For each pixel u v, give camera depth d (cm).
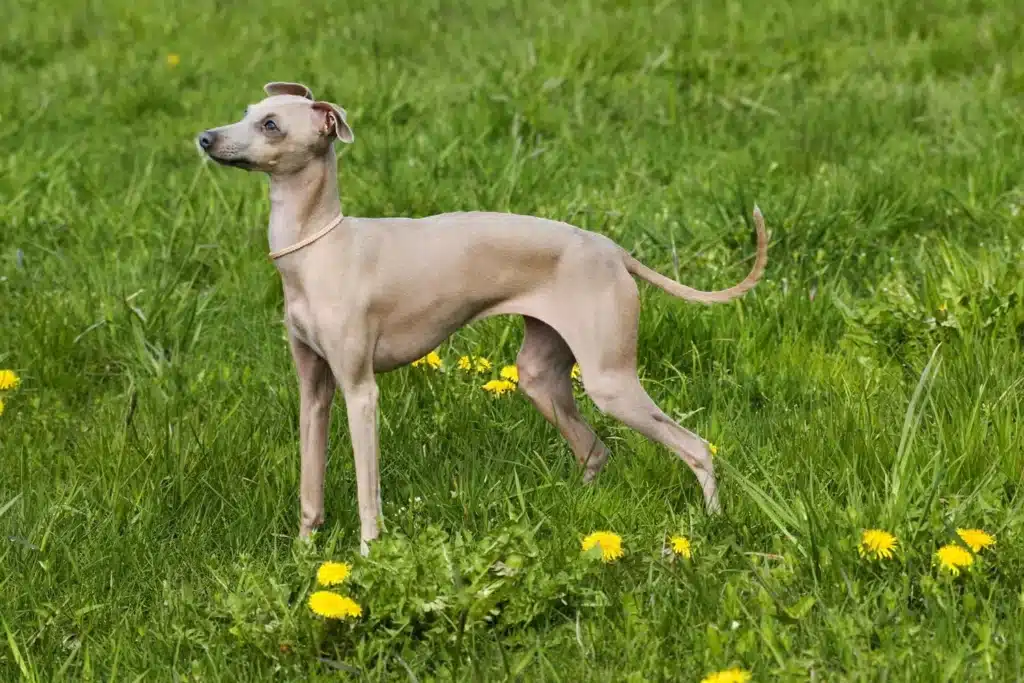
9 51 1731
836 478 725
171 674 595
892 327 893
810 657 562
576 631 594
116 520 718
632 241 1049
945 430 741
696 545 650
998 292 880
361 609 608
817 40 1664
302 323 670
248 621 607
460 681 576
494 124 1354
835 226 1055
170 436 787
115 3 1953
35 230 1127
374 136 1336
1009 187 1155
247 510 725
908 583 600
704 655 573
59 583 668
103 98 1548
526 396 752
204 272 1068
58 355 937
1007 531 648
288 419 828
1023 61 1520
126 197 1200
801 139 1315
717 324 928
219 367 913
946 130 1329
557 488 724
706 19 1738
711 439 788
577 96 1414
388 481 769
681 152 1298
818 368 878
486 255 674
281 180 661
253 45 1761
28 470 777
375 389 672
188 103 1530
